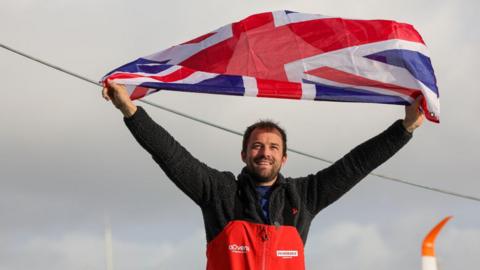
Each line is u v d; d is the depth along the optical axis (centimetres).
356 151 1005
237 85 1116
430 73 1160
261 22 1205
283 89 1135
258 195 968
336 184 990
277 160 973
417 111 1110
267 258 950
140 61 1165
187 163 957
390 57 1165
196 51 1189
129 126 948
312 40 1191
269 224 961
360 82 1157
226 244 953
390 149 1008
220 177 971
